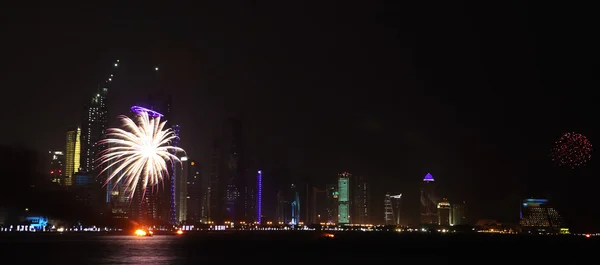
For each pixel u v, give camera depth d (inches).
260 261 5885.8
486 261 6555.1
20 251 7027.6
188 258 6181.1
